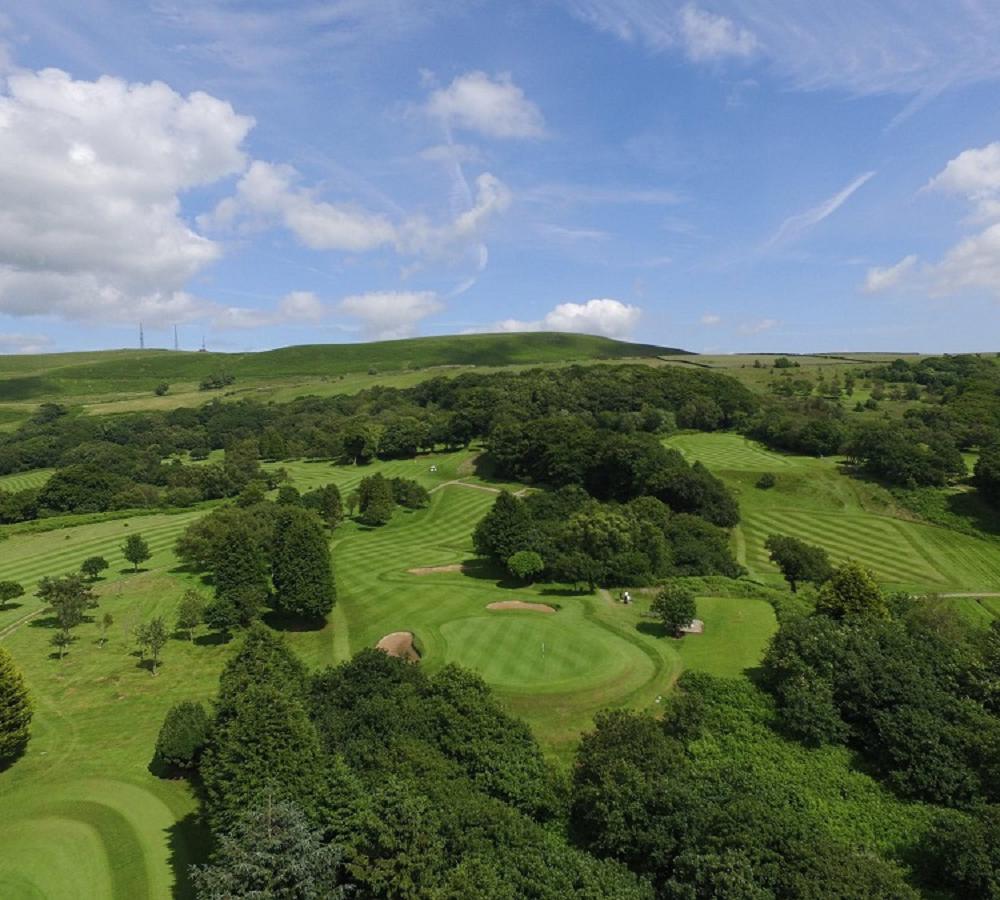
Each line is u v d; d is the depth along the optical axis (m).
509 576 88.94
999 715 44.81
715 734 45.25
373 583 85.12
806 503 121.88
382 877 28.55
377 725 40.34
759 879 28.27
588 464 132.50
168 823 39.50
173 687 58.84
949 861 32.03
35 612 78.19
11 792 42.81
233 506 112.50
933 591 88.50
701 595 73.06
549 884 28.55
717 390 182.88
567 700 49.34
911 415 158.12
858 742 44.97
